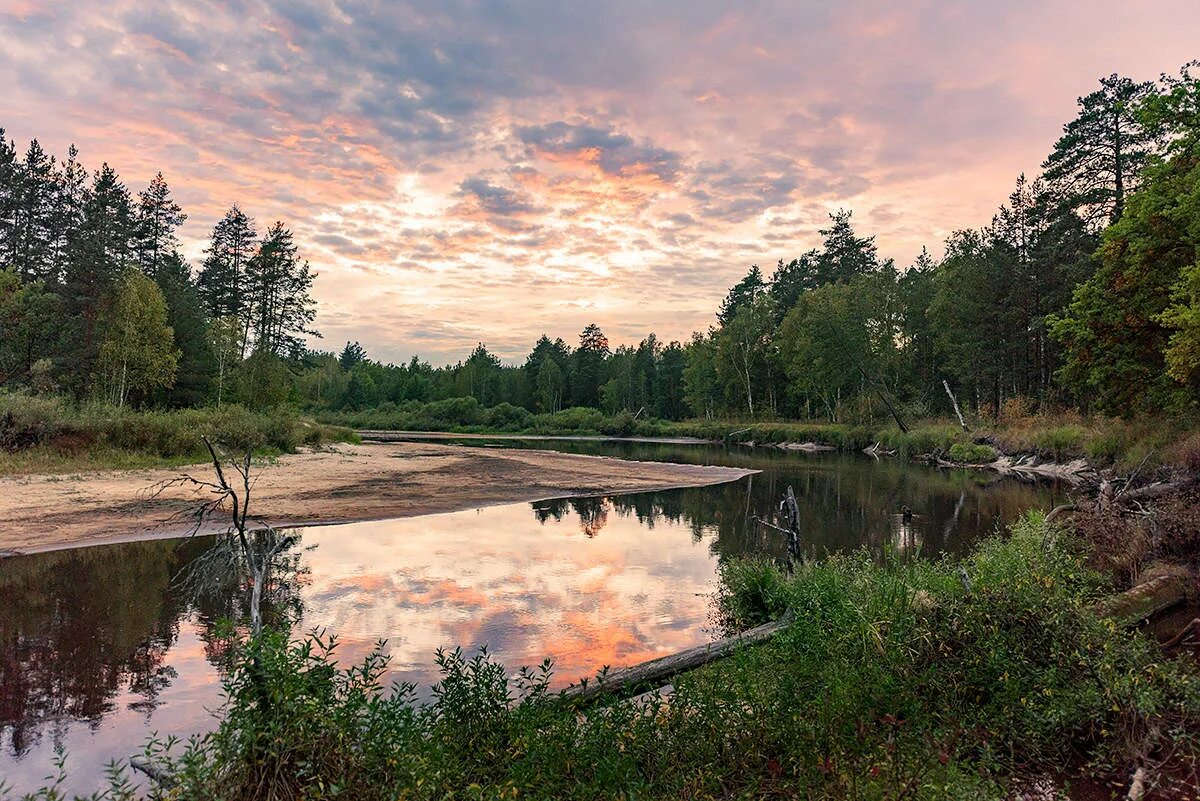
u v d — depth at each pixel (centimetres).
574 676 686
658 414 8962
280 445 3119
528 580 1088
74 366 3384
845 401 5891
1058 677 485
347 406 9750
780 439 5572
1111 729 462
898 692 470
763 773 418
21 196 4025
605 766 388
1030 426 3431
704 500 2141
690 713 476
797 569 923
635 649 780
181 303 4209
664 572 1161
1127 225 1930
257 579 459
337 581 1054
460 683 472
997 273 4144
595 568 1183
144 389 3578
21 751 520
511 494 2178
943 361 5444
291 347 5178
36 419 2144
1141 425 2212
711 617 905
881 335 5303
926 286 5522
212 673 682
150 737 546
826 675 495
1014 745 458
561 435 7506
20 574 1045
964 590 589
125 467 2106
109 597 938
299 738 349
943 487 2480
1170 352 1625
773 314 6831
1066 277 3441
